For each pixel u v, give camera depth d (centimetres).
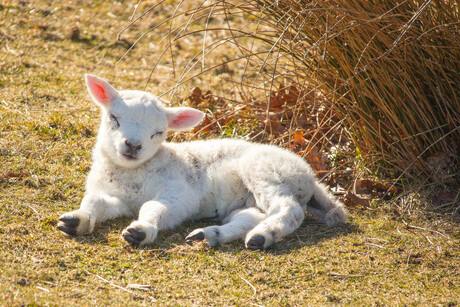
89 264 934
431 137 1318
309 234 1121
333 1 1266
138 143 1110
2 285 813
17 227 1022
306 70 1470
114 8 2611
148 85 1991
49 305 767
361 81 1286
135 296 848
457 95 1287
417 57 1277
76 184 1264
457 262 1002
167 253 1001
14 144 1388
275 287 912
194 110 1213
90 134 1533
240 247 1045
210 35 2456
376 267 987
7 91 1744
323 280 938
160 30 2470
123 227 1094
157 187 1160
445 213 1202
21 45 2155
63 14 2494
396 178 1324
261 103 1680
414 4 1248
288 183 1143
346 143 1455
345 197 1266
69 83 1902
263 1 1442
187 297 865
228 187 1205
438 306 852
